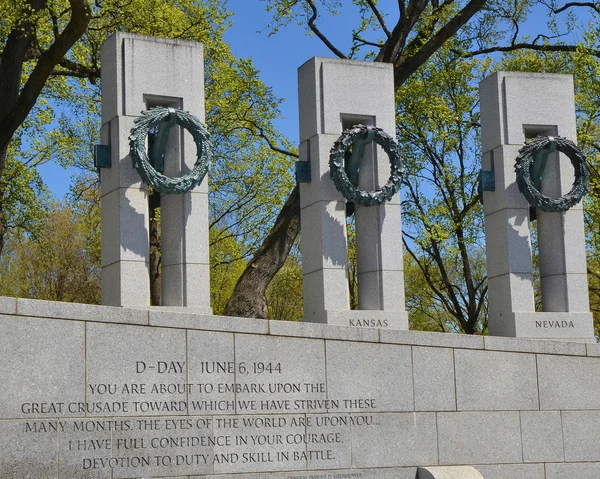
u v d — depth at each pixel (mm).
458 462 13117
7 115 19641
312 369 12422
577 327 16344
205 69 28281
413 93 27281
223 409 11781
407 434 12859
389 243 16031
